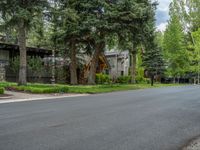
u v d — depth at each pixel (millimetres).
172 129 8312
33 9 23375
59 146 6191
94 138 6965
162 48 55469
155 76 53656
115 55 52344
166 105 14148
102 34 31203
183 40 59000
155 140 6957
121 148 6145
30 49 34031
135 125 8766
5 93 19844
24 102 15680
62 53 37781
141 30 31078
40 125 8555
